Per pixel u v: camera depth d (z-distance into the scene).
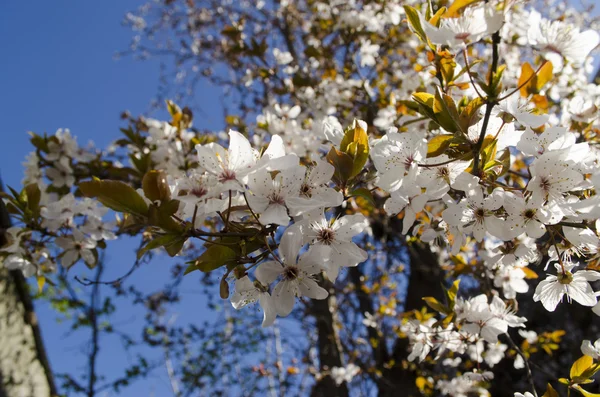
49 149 0.49
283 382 0.88
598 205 0.21
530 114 0.23
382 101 0.53
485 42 0.25
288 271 0.22
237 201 0.23
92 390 0.93
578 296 0.24
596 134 0.32
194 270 0.22
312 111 0.60
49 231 0.35
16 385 0.43
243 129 0.62
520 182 0.30
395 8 0.64
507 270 0.35
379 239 0.84
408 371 0.74
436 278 0.77
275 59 0.67
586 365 0.25
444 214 0.23
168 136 0.49
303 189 0.22
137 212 0.21
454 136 0.22
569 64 0.26
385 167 0.23
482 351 0.42
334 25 0.69
